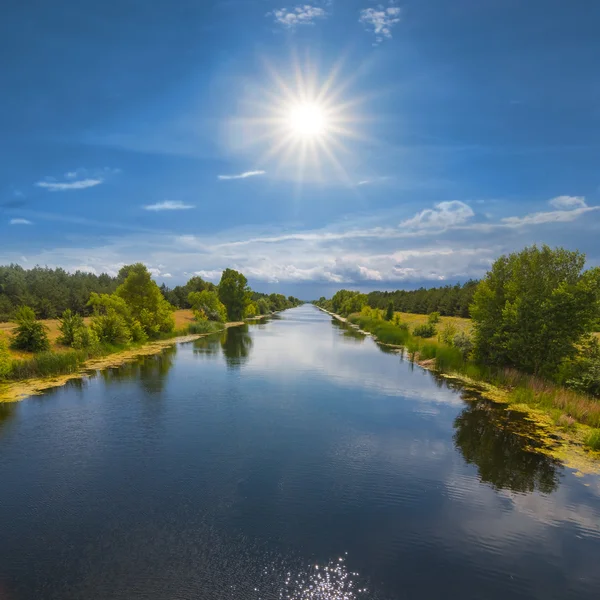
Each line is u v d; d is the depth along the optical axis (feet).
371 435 49.57
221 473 38.63
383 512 32.24
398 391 72.43
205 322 193.77
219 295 278.26
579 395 61.98
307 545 27.76
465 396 69.10
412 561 26.35
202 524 30.09
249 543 27.89
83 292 227.20
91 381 76.74
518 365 78.28
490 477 38.83
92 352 101.19
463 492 35.78
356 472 39.37
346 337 173.88
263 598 22.85
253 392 69.92
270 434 49.32
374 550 27.37
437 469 40.40
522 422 55.36
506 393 71.00
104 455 42.50
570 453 44.91
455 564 26.18
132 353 112.78
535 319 72.08
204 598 22.79
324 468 40.14
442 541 28.60
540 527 30.68
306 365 98.22
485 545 28.27
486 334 82.84
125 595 22.95
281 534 28.99
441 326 175.11
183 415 56.44
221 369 90.68
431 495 35.19
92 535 28.60
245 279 287.69
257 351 122.93
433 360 99.71
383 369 94.48
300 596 23.03
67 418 54.54
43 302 200.34
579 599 23.36
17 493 34.42
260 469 39.63
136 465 40.14
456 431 51.34
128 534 28.78
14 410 57.98
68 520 30.48
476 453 44.47
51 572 24.82
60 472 38.45
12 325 144.77
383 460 42.29
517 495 35.45
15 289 202.59
